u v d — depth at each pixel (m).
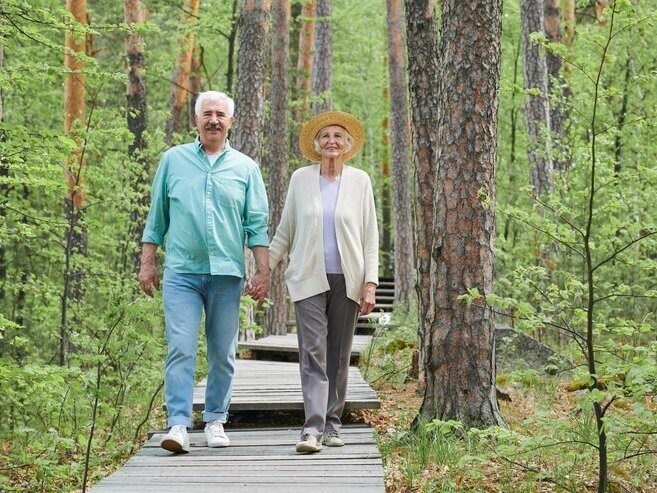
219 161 5.18
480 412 5.87
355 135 5.35
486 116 5.97
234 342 5.25
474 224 5.92
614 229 4.52
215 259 5.04
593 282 4.75
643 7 9.39
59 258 12.45
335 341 5.19
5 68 7.12
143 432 7.76
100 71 7.71
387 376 9.19
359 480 4.30
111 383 8.16
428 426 4.84
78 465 6.04
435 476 5.17
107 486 4.20
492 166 6.01
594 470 5.25
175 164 5.17
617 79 14.58
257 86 12.25
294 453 5.00
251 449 5.16
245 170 5.24
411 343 10.71
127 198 12.19
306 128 5.25
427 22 7.70
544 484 5.04
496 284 5.78
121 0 20.67
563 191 9.46
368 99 30.81
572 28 16.66
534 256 11.29
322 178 5.23
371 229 5.21
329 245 5.10
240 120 12.20
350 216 5.10
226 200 5.10
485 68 5.96
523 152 19.80
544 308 4.60
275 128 16.05
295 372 8.52
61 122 18.14
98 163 15.86
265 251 5.25
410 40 7.79
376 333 10.74
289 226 5.28
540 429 6.27
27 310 12.17
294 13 23.02
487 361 5.93
